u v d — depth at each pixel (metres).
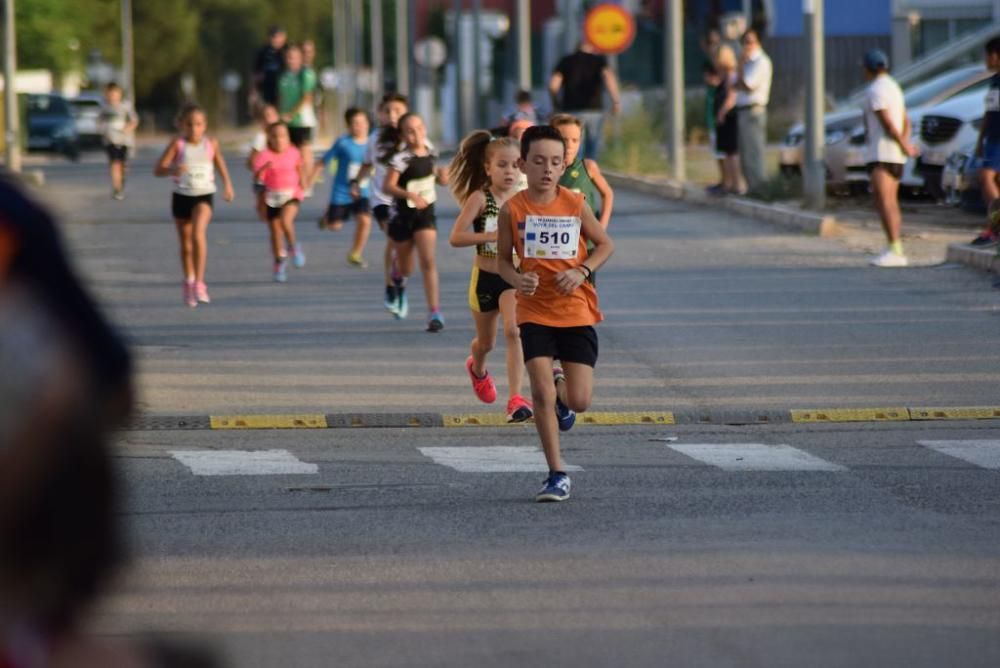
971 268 64.81
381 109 58.28
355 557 24.77
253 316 56.78
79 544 4.31
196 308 59.25
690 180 109.69
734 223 84.69
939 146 84.12
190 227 60.22
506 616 20.97
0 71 181.62
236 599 22.14
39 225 4.52
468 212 35.66
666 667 18.36
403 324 54.47
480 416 38.41
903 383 42.41
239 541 26.05
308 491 30.42
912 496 29.41
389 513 28.28
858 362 45.56
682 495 29.66
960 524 26.83
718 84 95.94
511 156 35.88
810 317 54.00
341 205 71.31
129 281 67.69
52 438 4.29
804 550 24.75
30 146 190.88
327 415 38.12
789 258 70.06
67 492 4.29
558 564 24.05
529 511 28.31
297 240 82.56
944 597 21.73
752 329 51.69
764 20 172.00
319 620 20.92
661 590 22.25
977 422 37.69
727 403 39.94
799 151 96.06
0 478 4.23
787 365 45.19
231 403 40.50
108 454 4.38
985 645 19.31
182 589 22.75
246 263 73.31
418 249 52.44
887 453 34.03
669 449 34.78
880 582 22.59
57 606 4.32
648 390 41.75
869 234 76.81
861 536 25.83
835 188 93.44
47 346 4.35
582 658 18.83
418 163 52.12
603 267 68.81
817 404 39.78
